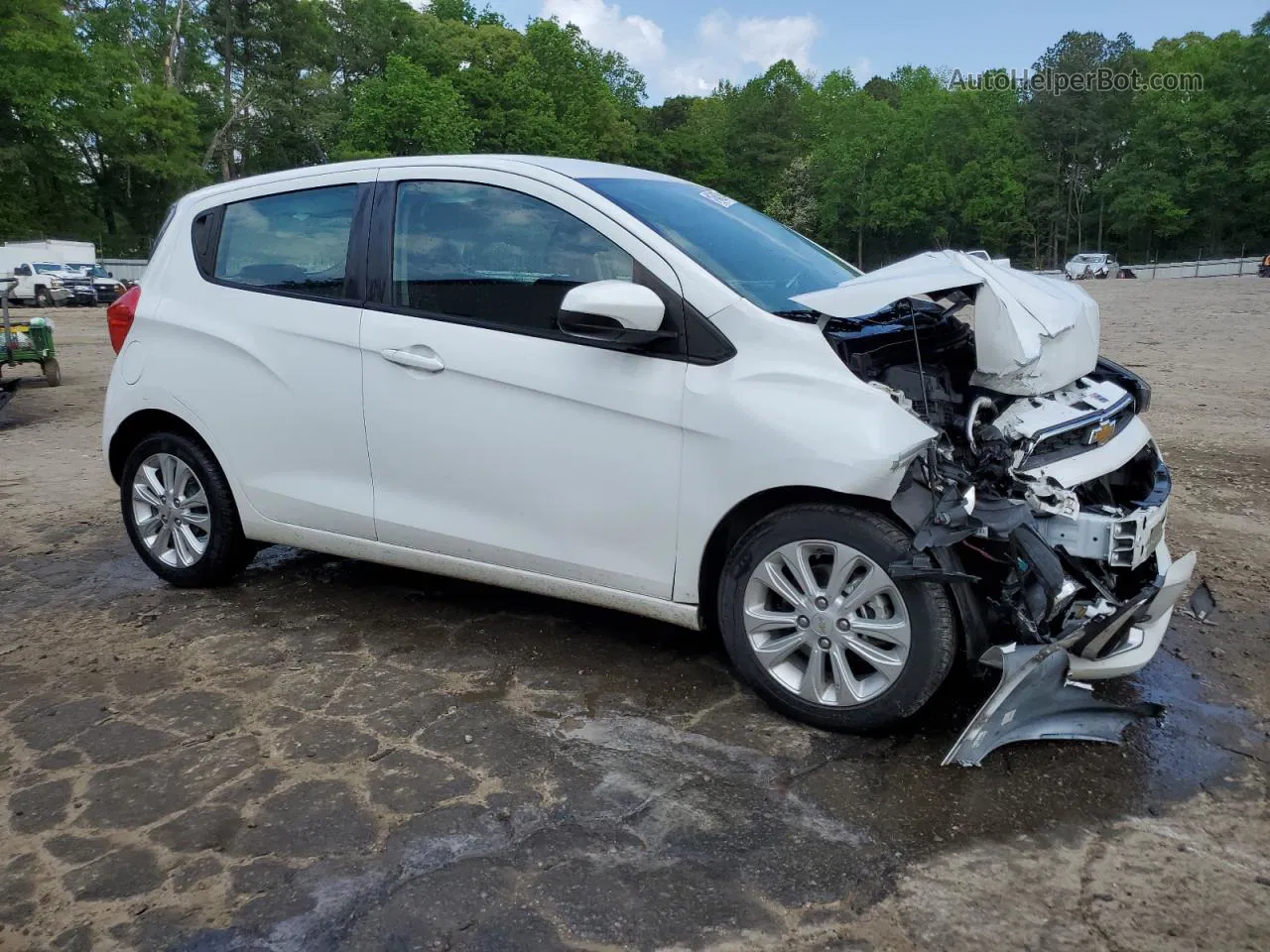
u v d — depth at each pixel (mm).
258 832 2660
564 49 73562
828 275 3869
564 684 3555
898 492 2902
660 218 3568
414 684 3562
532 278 3521
